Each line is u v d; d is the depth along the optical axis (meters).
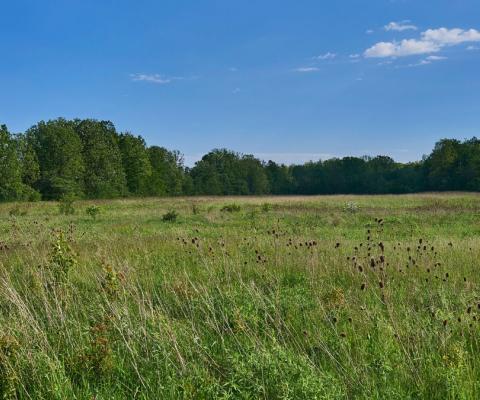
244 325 4.91
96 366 4.01
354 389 3.69
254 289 6.04
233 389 3.68
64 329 4.86
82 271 7.98
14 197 56.88
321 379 3.55
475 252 9.51
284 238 12.71
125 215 26.06
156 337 4.34
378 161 121.56
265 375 3.70
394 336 4.56
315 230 17.03
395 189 104.56
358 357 4.26
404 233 16.09
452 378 3.57
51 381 3.74
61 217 24.95
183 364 3.86
